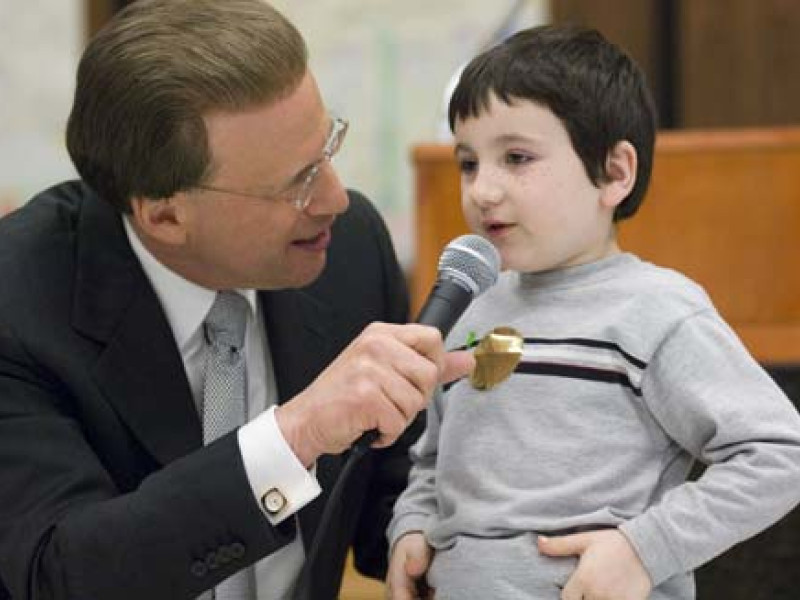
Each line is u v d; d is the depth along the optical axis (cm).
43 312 350
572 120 336
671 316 328
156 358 354
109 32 348
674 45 939
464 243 329
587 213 342
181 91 334
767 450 313
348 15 920
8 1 944
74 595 316
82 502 327
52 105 947
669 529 311
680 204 543
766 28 932
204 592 343
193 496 314
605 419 328
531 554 321
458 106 346
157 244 354
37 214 374
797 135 539
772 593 424
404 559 347
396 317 406
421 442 369
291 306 379
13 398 341
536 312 344
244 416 364
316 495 318
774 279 543
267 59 335
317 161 343
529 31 355
